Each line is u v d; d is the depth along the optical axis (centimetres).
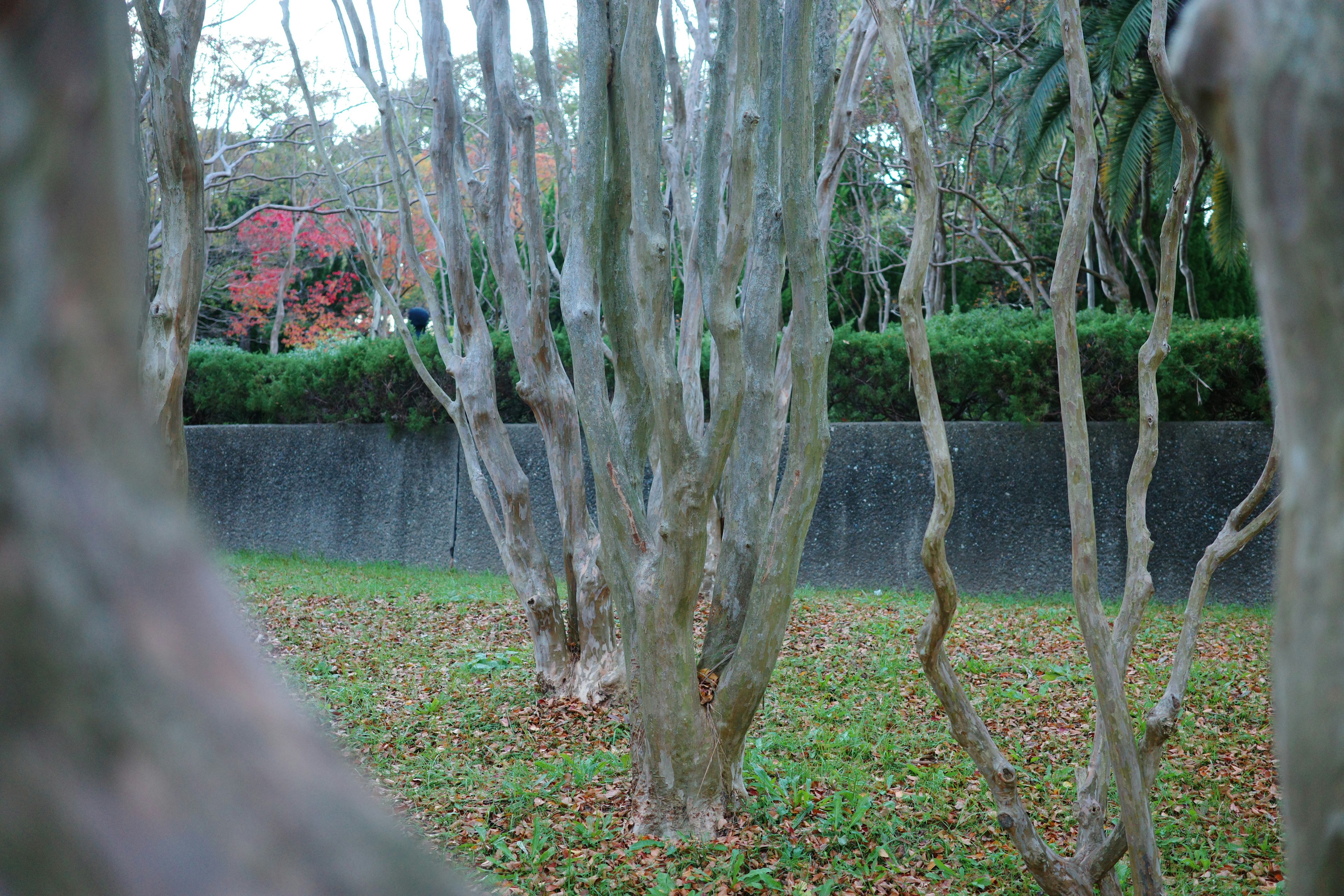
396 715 845
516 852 553
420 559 1745
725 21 563
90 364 46
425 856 50
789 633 1141
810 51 532
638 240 527
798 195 536
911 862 538
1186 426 1419
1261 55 68
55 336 44
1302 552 71
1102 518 1444
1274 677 76
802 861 532
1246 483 1388
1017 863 527
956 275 2508
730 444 534
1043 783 664
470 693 912
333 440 1825
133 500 46
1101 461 1448
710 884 501
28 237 44
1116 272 1842
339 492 1812
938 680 400
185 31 478
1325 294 67
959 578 1491
